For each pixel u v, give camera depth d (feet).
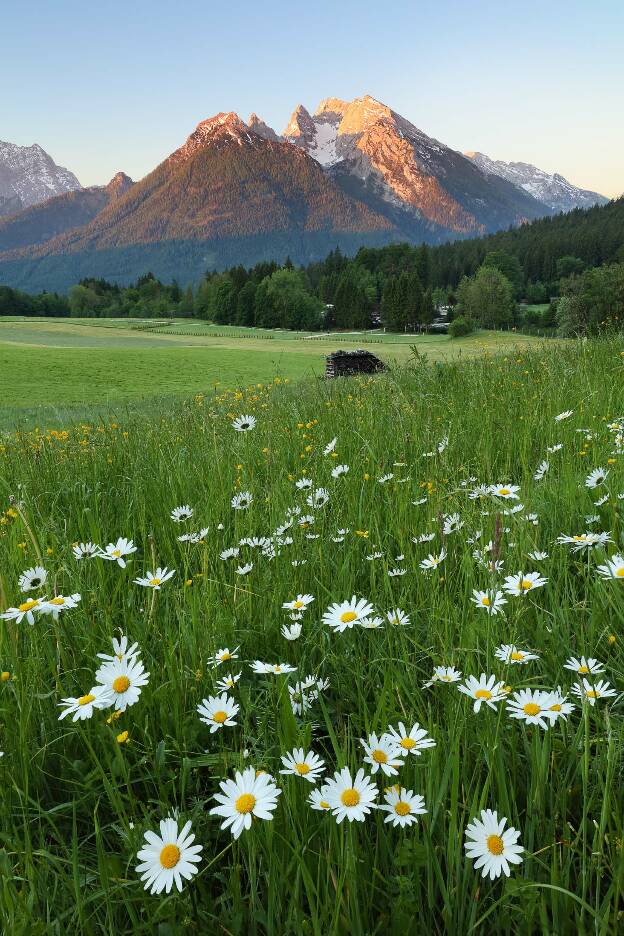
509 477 13.16
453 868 4.72
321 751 6.46
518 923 4.44
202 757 5.89
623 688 6.48
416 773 5.09
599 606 7.46
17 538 10.82
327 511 12.03
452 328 432.66
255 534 11.58
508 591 6.97
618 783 5.32
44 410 77.92
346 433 18.56
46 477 16.46
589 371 23.86
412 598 8.68
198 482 15.06
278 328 594.24
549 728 5.05
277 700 6.18
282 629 8.18
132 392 138.10
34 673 7.02
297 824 4.94
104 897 4.76
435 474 12.35
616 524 9.14
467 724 5.78
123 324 552.41
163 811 5.50
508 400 20.97
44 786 6.14
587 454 13.53
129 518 13.08
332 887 4.65
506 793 4.92
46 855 4.77
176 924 4.60
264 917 4.56
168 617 8.15
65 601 6.56
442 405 21.03
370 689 7.07
